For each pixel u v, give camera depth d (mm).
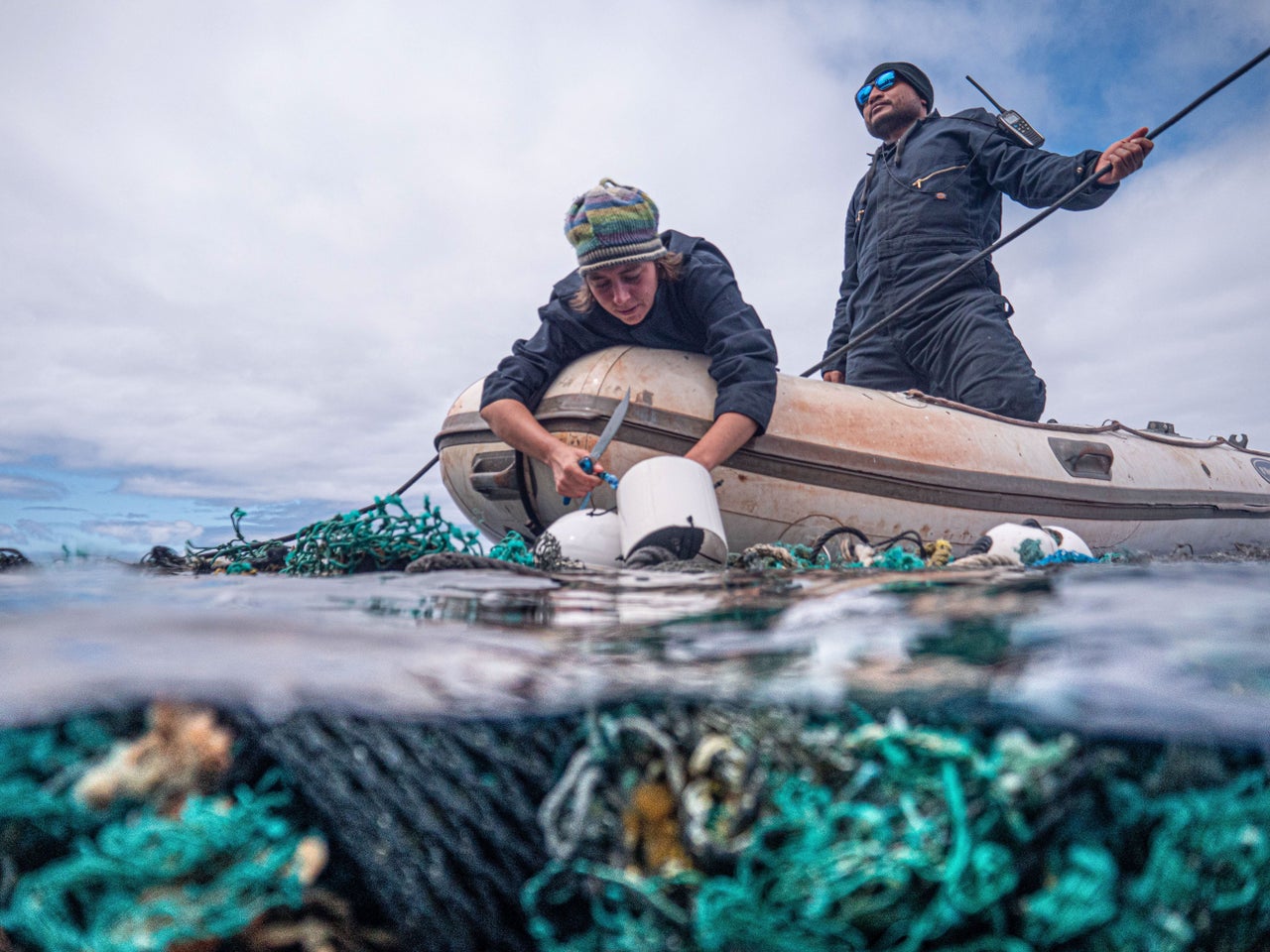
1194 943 508
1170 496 2496
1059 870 493
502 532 2295
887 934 487
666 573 1216
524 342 2074
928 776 506
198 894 484
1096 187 2242
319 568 1309
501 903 500
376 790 509
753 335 1903
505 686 550
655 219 1851
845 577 1073
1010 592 876
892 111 2695
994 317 2479
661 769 520
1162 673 581
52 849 489
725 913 486
